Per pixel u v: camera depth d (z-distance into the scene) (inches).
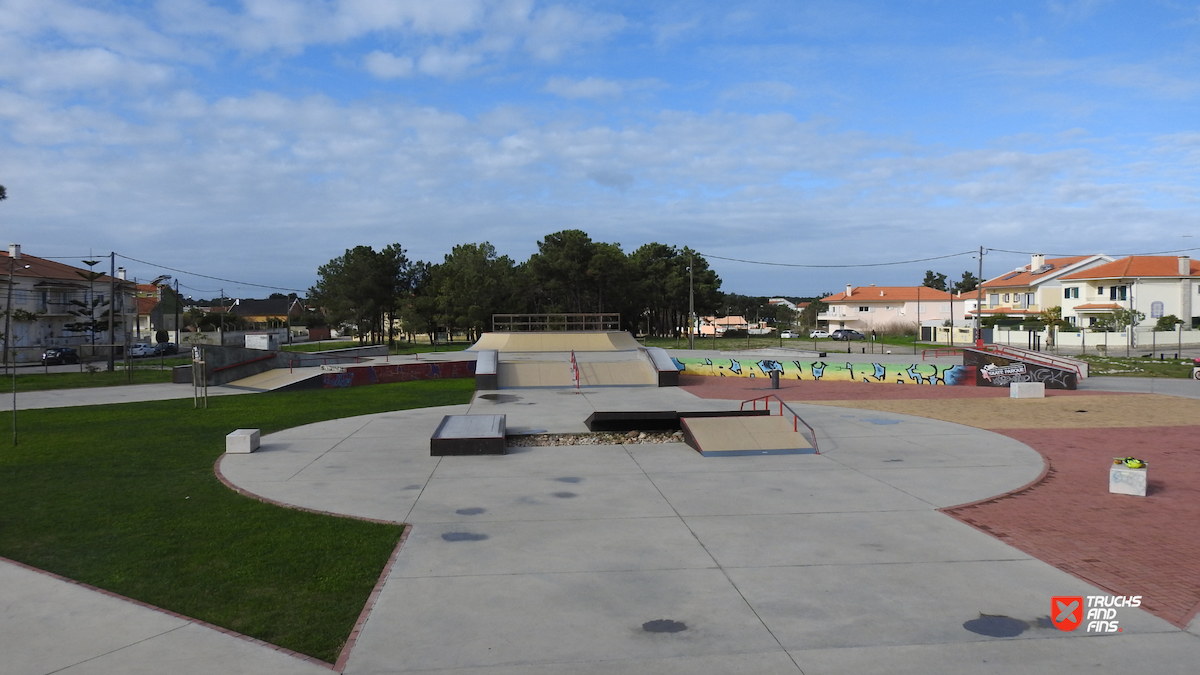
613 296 3056.1
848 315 3801.7
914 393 1045.2
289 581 298.7
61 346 2071.9
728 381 1264.8
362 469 527.5
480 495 448.1
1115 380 1206.9
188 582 297.0
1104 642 239.3
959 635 245.0
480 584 295.4
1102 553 331.0
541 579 301.1
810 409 864.9
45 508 416.8
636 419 682.2
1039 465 529.0
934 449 596.4
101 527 376.8
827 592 284.7
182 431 708.7
